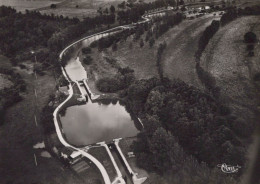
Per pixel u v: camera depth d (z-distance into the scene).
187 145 194.12
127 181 184.38
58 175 188.38
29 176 187.62
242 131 196.00
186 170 172.75
